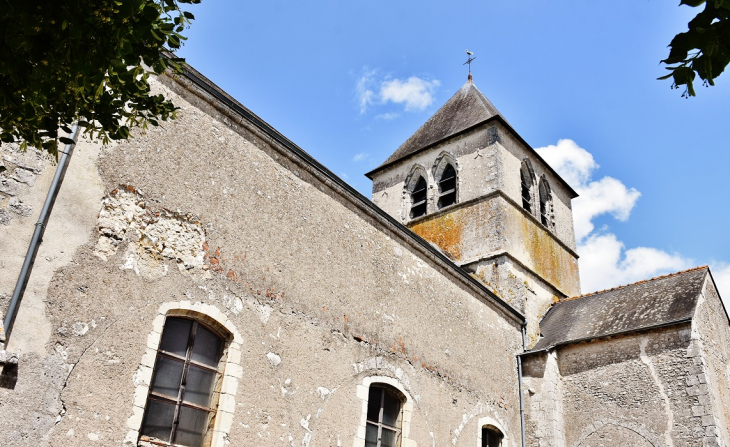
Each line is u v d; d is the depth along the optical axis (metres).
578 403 14.59
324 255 10.86
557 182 23.69
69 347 7.02
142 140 8.56
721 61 3.80
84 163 7.81
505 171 20.36
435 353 12.76
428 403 12.09
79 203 7.62
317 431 9.62
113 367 7.36
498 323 15.45
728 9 3.59
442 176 22.08
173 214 8.64
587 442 14.05
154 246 8.27
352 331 10.91
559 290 20.09
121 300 7.68
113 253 7.79
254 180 10.02
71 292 7.23
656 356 13.88
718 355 14.46
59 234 7.32
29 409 6.50
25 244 7.03
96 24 4.32
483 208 19.66
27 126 5.10
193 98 9.52
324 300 10.55
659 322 14.21
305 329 10.01
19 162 7.30
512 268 18.28
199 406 8.45
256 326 9.23
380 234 12.43
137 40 4.54
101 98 5.14
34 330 6.78
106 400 7.18
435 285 13.52
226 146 9.76
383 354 11.41
